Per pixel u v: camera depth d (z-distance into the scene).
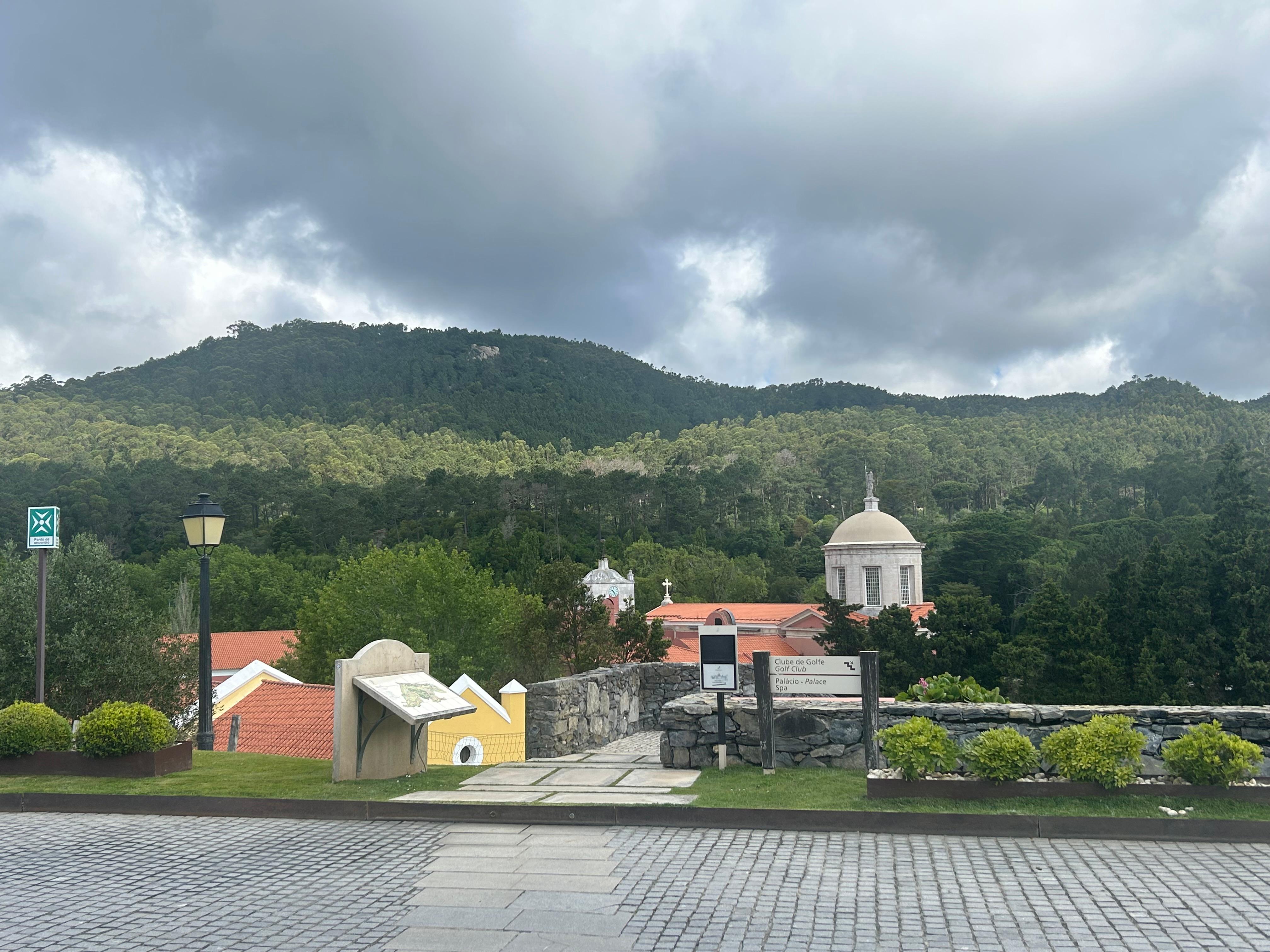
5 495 117.50
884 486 163.00
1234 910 6.34
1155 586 42.69
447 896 6.96
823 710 11.80
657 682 20.03
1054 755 9.31
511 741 16.30
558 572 24.78
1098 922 6.13
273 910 6.71
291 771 11.79
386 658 11.84
